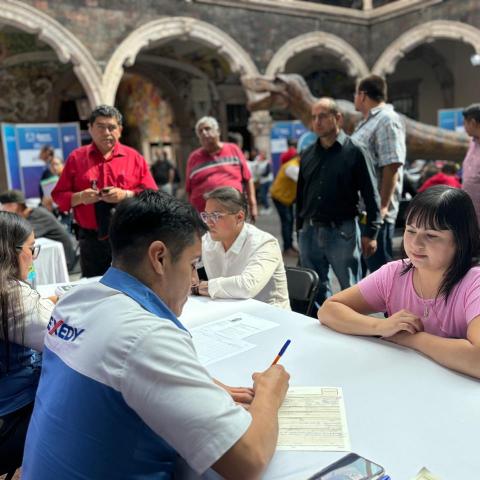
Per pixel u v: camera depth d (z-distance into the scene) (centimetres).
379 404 133
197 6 1170
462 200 158
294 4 1282
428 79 1714
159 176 1267
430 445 114
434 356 155
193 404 98
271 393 126
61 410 102
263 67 1273
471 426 121
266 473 107
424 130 803
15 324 176
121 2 1082
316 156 354
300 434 121
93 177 363
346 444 116
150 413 98
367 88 386
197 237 118
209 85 1620
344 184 338
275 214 1211
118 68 1095
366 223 342
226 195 255
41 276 411
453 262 163
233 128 1761
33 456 106
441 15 1252
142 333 102
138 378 98
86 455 99
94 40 1061
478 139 400
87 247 371
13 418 180
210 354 172
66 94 1481
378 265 397
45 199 735
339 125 341
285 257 696
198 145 1691
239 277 238
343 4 1466
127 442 99
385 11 1357
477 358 143
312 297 270
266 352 171
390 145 368
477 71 1563
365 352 165
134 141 2008
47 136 1052
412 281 180
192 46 1396
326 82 1828
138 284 114
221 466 98
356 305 193
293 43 1301
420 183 771
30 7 980
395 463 108
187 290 121
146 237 113
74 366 104
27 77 1360
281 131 1321
